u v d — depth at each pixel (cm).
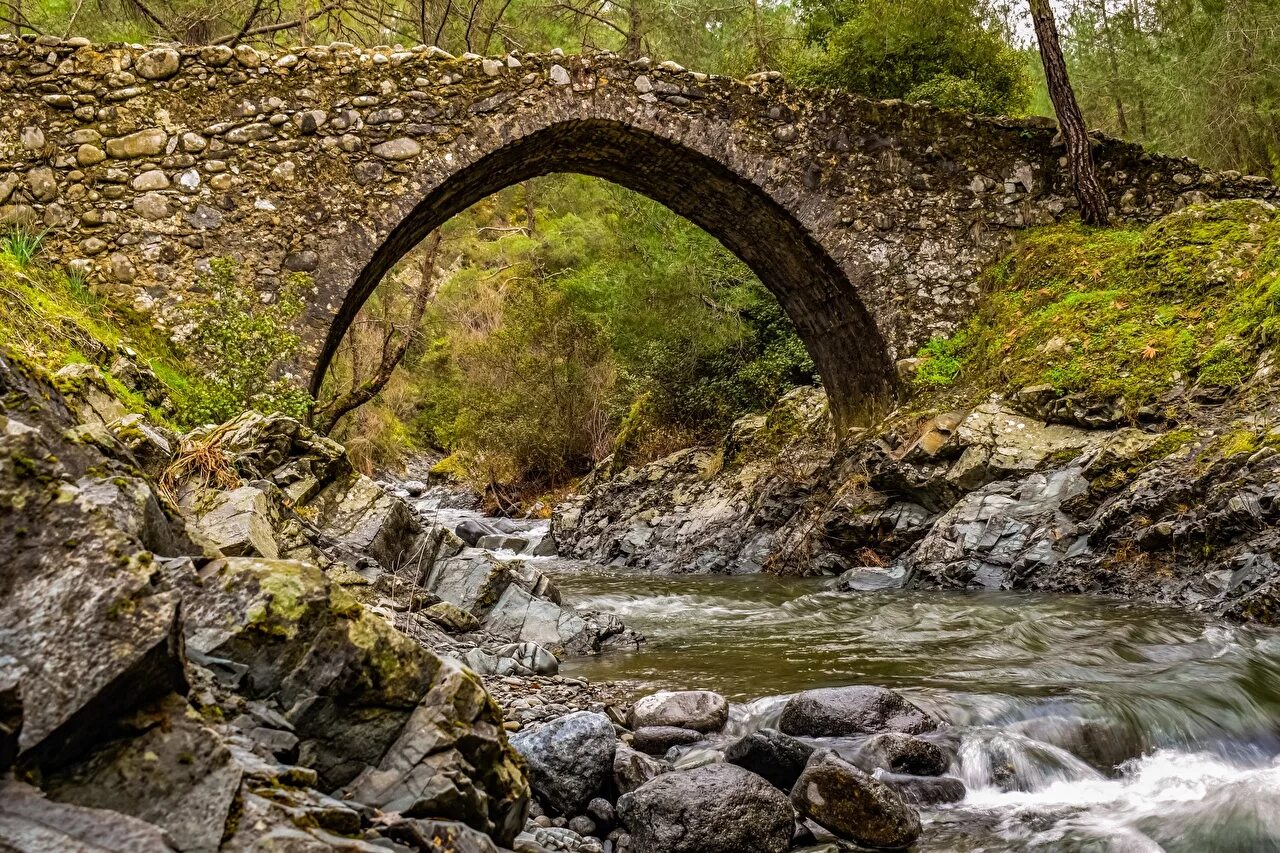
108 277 903
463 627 600
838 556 1088
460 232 2467
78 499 187
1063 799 373
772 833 317
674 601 945
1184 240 1014
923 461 1015
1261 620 620
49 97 906
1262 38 1386
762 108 1109
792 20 1853
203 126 937
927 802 368
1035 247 1135
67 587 178
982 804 369
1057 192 1187
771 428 1454
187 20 1402
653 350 1806
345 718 229
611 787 357
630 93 1059
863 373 1232
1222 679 490
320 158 962
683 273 1697
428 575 651
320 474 639
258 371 875
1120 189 1187
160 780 178
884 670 556
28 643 171
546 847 290
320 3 1523
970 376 1086
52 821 157
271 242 944
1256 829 331
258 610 229
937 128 1163
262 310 932
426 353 2612
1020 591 827
